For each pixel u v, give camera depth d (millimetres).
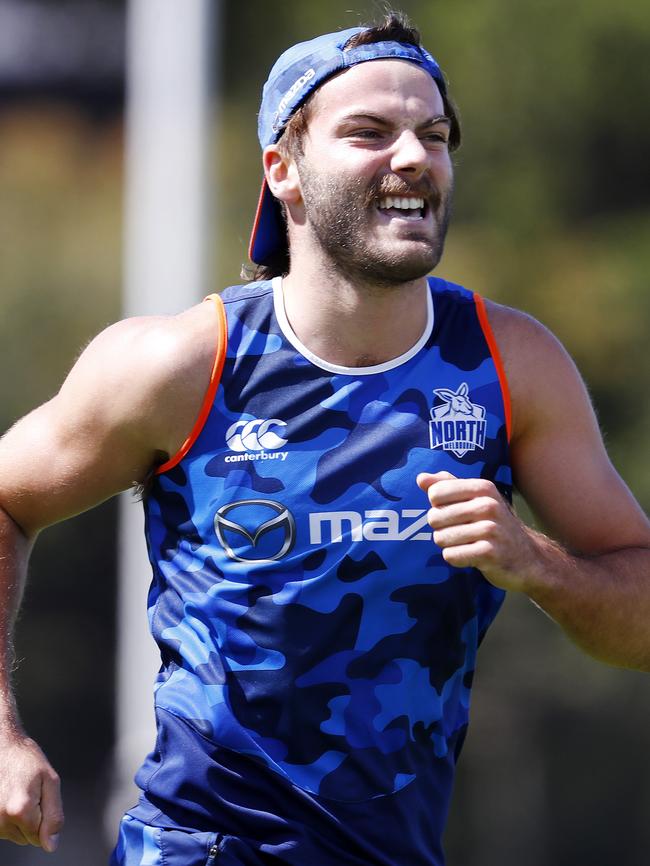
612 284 60750
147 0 33344
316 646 10852
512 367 11180
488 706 58188
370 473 10859
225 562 11016
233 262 56219
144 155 33531
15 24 78000
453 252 60688
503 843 59000
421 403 10984
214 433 11078
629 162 64188
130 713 29188
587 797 58812
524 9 62469
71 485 11641
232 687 11000
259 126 11914
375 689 10922
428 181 10906
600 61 62750
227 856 10891
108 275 60000
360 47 11164
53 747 64375
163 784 11211
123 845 11469
